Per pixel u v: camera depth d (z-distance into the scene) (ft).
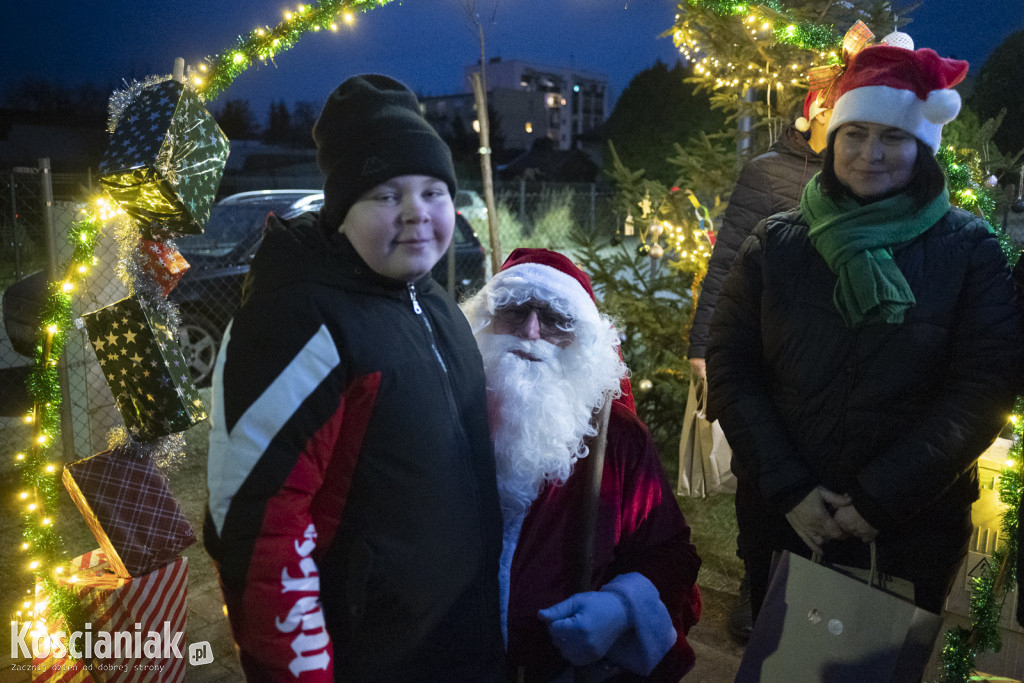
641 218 14.99
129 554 6.85
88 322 6.48
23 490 7.27
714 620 9.73
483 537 4.52
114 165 5.60
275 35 6.89
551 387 5.11
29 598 8.30
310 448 3.94
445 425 4.33
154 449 7.00
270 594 3.85
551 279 5.34
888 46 5.87
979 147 10.47
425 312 4.53
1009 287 5.86
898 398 5.92
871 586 5.24
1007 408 5.76
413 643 4.33
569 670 5.29
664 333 14.35
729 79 13.25
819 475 6.18
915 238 5.91
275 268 4.09
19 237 21.18
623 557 5.56
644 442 5.61
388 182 4.06
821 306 6.14
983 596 6.11
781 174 9.46
